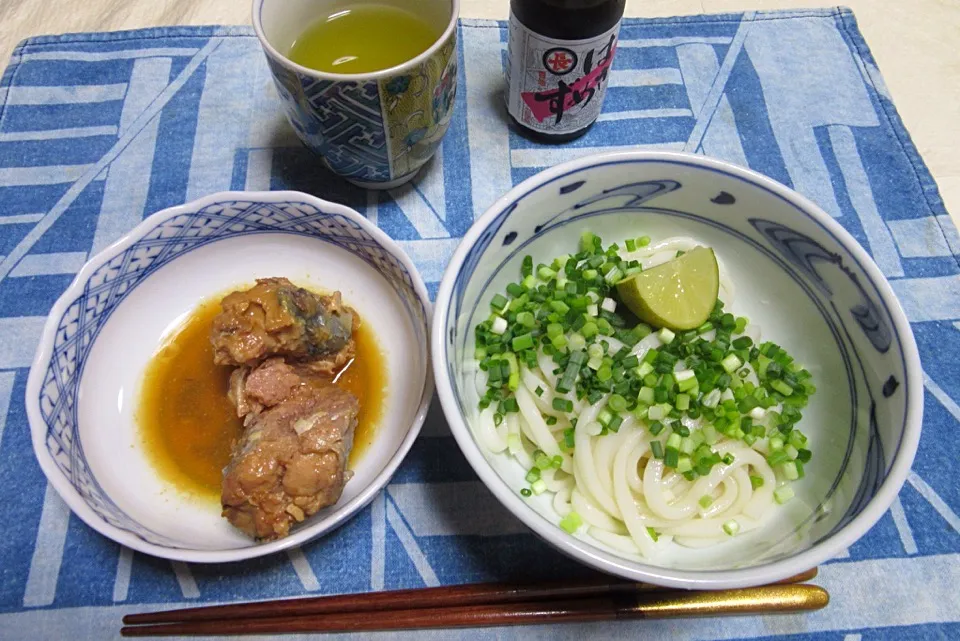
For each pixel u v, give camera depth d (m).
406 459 0.26
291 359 0.27
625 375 0.24
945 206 0.32
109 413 0.27
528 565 0.24
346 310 0.28
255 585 0.24
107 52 0.35
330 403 0.25
